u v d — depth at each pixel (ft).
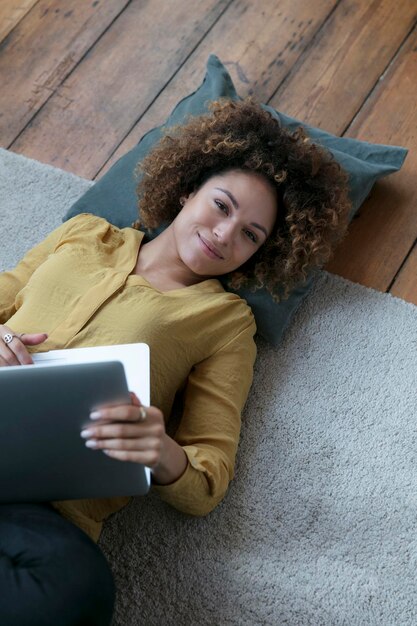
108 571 3.40
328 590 4.23
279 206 4.62
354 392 4.85
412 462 4.62
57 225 5.45
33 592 3.09
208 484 3.92
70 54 6.17
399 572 4.29
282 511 4.47
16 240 5.40
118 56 6.15
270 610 4.17
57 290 4.17
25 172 5.63
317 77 5.94
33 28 6.28
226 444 4.09
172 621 4.13
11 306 4.41
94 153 5.78
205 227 4.38
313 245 4.63
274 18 6.19
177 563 4.29
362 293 5.16
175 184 4.73
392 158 5.34
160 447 3.20
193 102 5.41
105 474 3.35
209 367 4.27
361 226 5.41
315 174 4.60
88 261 4.30
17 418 2.93
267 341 5.01
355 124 5.76
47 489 3.43
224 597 4.20
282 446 4.67
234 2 6.26
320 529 4.42
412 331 5.03
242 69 6.02
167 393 4.24
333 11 6.18
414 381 4.88
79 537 3.36
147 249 4.60
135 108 5.94
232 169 4.48
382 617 4.17
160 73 6.06
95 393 2.88
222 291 4.58
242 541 4.37
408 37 6.04
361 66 5.96
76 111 5.95
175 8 6.27
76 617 3.13
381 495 4.52
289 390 4.86
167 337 4.12
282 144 4.58
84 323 4.03
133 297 4.14
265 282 4.82
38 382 2.77
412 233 5.37
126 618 4.13
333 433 4.72
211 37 6.17
